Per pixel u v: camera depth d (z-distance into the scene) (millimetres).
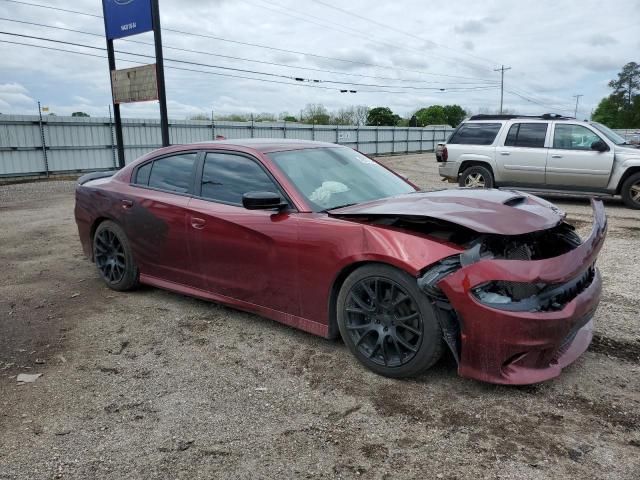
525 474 2365
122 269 5074
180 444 2666
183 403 3062
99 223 5293
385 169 4715
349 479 2367
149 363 3600
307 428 2773
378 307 3238
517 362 2883
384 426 2771
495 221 3014
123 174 5137
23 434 2785
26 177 18844
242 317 4395
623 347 3664
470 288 2840
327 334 3566
